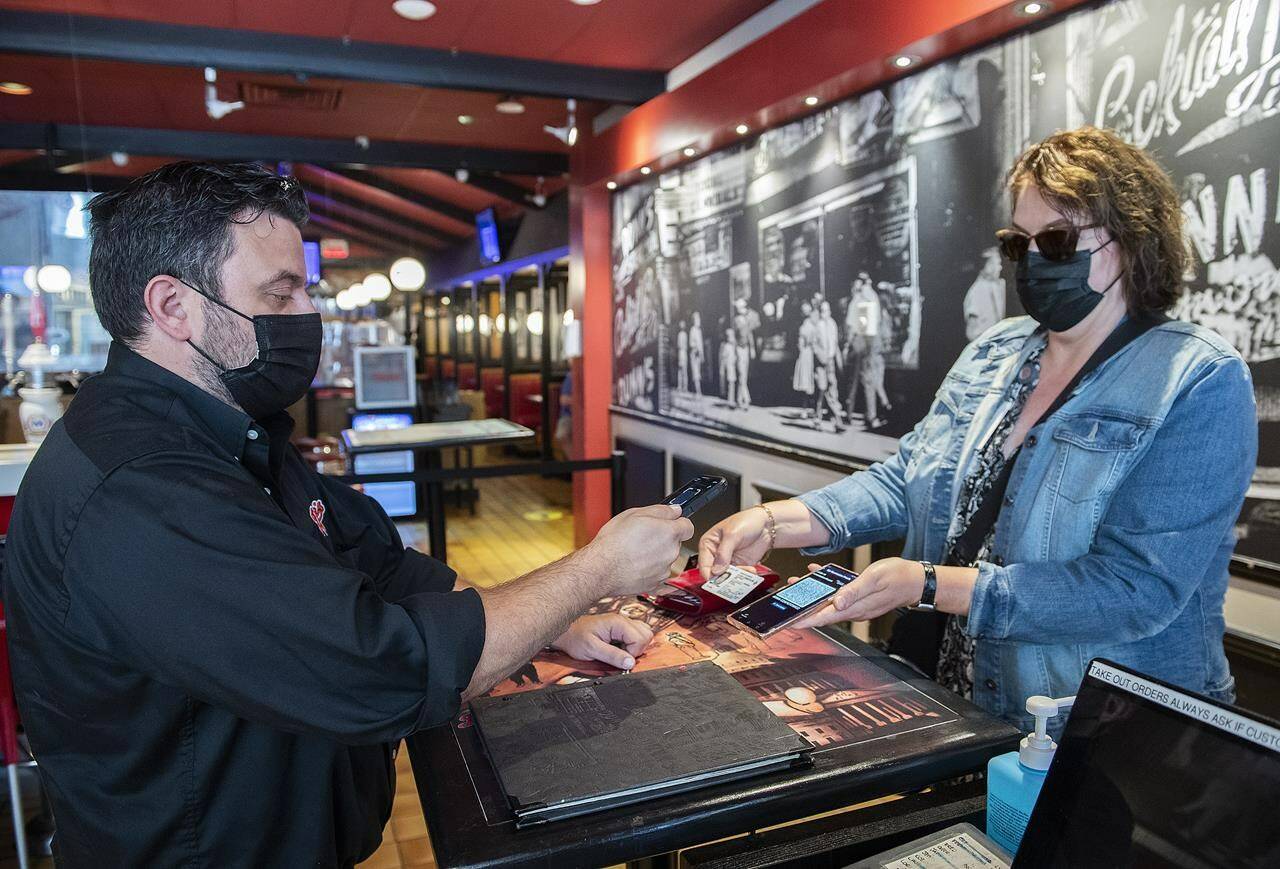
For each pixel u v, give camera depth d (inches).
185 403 38.7
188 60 166.2
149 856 37.2
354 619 33.3
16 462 94.7
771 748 37.6
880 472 72.2
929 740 40.3
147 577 32.9
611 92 197.3
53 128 270.1
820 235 152.5
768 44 148.7
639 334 230.7
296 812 39.7
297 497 47.0
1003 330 68.3
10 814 104.3
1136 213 53.8
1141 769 28.0
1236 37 82.4
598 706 42.0
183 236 37.4
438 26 167.8
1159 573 49.9
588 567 41.8
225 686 33.4
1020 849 30.7
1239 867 24.6
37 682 36.4
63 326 287.7
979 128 115.6
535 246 386.6
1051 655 55.9
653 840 33.9
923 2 112.7
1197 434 50.2
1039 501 56.1
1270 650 83.3
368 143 293.7
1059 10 102.0
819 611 50.9
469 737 41.2
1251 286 82.6
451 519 293.4
